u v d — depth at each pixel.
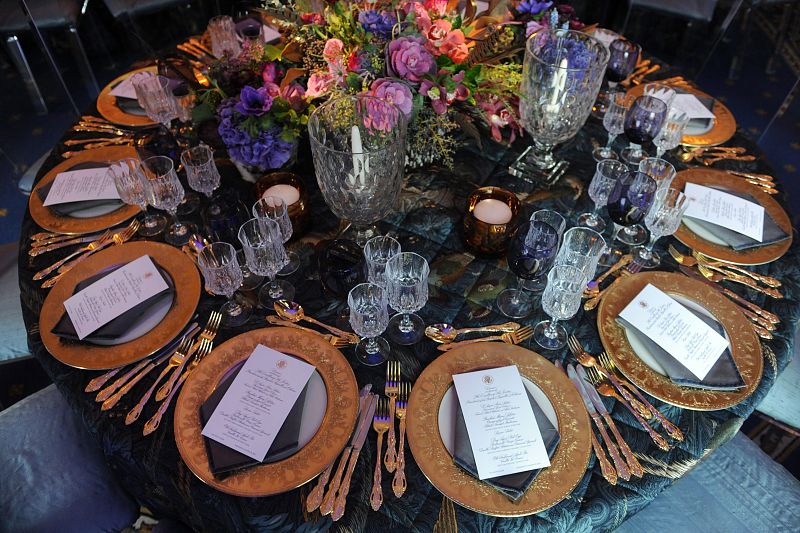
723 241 1.34
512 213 1.31
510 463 0.94
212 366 1.08
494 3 1.54
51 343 1.13
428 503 0.92
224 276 1.12
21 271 1.28
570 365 1.10
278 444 0.96
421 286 1.06
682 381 1.07
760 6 3.24
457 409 1.02
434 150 1.47
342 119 1.28
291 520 0.90
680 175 1.50
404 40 1.28
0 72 3.29
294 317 1.19
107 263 1.28
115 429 1.01
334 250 1.25
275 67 1.41
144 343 1.13
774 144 3.03
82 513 1.22
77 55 3.01
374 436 1.00
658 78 1.85
